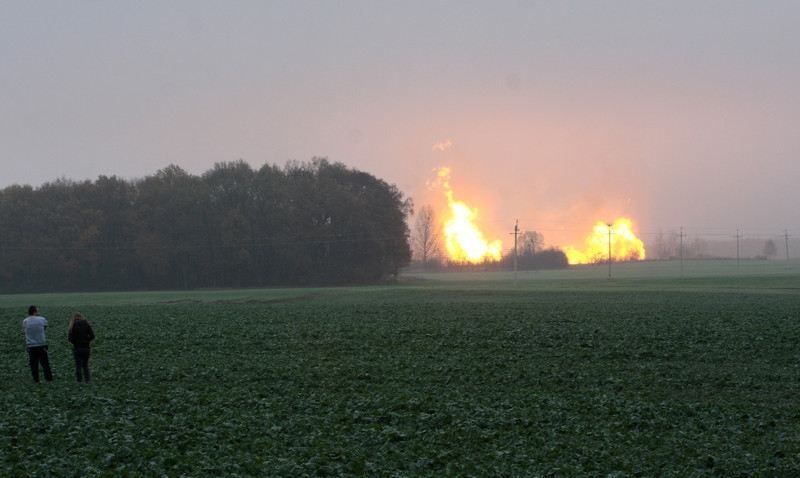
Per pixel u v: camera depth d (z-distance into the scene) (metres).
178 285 153.12
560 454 17.91
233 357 36.09
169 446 18.41
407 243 162.88
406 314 58.94
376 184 168.88
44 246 145.12
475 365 32.31
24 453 17.69
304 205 154.75
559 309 62.34
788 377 29.98
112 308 72.94
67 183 159.50
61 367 33.28
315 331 46.28
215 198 156.62
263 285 153.88
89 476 15.62
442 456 17.56
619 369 31.77
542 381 28.58
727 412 23.23
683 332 42.94
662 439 19.66
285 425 20.69
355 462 16.77
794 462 17.45
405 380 28.89
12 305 85.62
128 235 151.50
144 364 33.88
